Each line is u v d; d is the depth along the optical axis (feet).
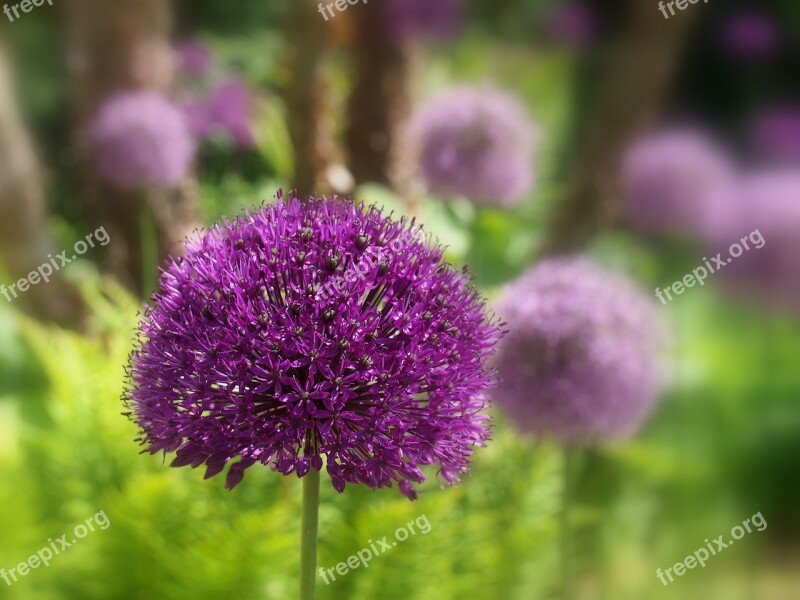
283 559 1.88
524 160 2.69
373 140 2.88
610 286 2.03
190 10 4.72
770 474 2.78
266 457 1.11
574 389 1.90
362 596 1.90
